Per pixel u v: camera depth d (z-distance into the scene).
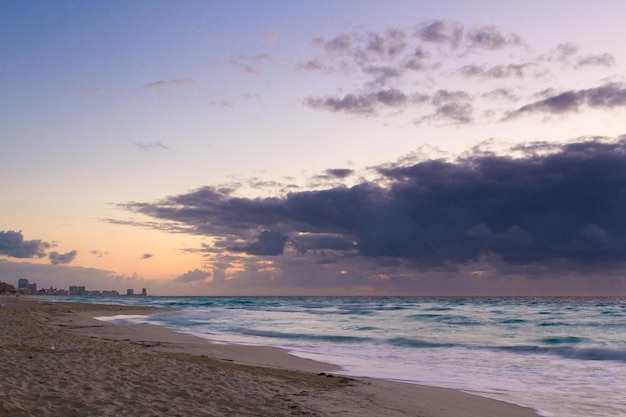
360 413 9.51
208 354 19.27
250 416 8.35
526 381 14.78
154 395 9.26
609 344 24.27
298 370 15.95
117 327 33.53
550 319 45.03
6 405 7.40
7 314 39.97
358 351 22.03
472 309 70.88
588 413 10.73
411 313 58.03
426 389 12.91
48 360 12.66
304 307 85.44
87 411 7.54
